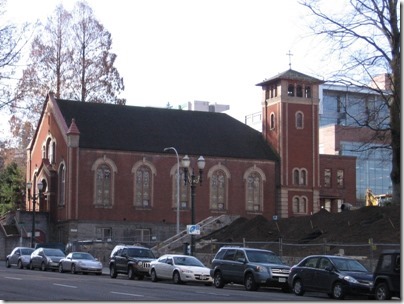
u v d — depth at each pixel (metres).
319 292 28.61
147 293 26.30
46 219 74.44
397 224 43.16
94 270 45.47
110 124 76.12
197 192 75.75
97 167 72.44
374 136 40.12
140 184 74.06
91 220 71.56
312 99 81.94
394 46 35.91
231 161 77.75
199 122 81.62
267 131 82.31
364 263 35.66
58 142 74.81
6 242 74.50
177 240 62.91
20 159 93.50
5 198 92.44
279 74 81.31
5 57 29.56
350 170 90.00
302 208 80.06
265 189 78.94
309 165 81.00
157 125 78.62
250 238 58.62
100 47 82.69
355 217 49.16
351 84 36.81
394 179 38.53
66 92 80.75
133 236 73.00
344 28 36.22
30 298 22.53
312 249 46.34
